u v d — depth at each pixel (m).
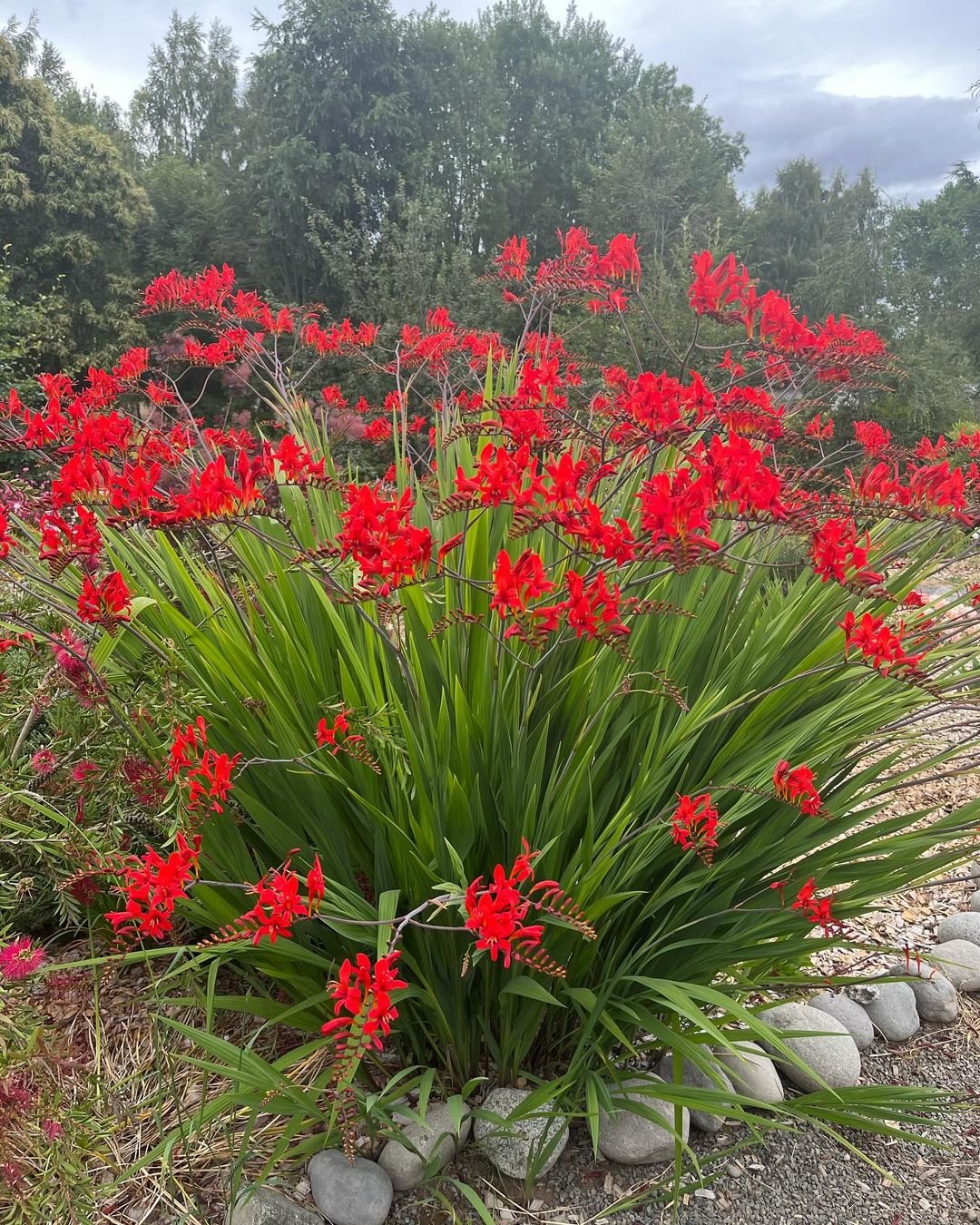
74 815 2.31
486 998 1.97
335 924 1.82
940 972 2.87
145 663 2.22
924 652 2.27
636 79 31.94
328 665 2.35
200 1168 1.95
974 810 2.15
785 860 2.11
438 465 2.80
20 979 1.76
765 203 36.56
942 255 29.56
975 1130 2.24
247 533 2.49
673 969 2.09
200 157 36.00
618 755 2.29
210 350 3.61
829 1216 1.96
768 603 2.78
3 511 1.91
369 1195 1.85
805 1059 2.33
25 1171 1.78
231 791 1.98
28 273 18.88
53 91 30.62
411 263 17.16
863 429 2.89
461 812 1.87
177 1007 2.37
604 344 12.07
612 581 2.31
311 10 22.08
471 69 25.81
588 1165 2.05
